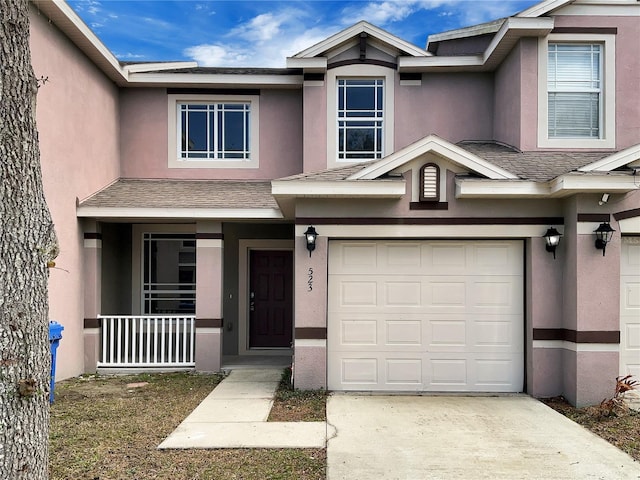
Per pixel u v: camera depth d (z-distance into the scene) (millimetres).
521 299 7918
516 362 7906
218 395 7695
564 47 9422
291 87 11312
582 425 6320
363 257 8016
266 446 5465
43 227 3508
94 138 9867
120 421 6340
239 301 11422
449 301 7961
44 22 8016
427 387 7910
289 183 7398
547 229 7656
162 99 11266
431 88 10922
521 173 7750
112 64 9984
